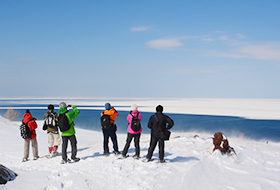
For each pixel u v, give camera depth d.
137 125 7.13
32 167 6.77
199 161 6.78
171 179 5.43
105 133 7.84
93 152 8.95
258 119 40.28
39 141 13.36
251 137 19.59
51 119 8.85
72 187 4.88
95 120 35.72
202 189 4.91
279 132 23.02
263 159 7.56
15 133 14.97
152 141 6.79
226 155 7.47
